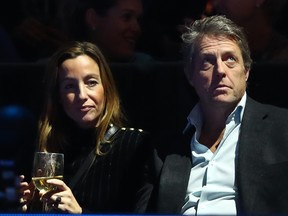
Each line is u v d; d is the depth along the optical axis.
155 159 9.73
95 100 9.79
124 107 11.34
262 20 11.14
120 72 11.41
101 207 9.57
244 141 9.02
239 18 11.13
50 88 9.94
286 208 8.73
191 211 9.04
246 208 8.73
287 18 11.25
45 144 9.92
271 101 10.85
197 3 11.60
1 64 11.71
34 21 12.20
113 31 11.68
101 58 9.91
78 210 8.98
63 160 9.21
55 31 12.09
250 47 11.19
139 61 11.62
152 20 11.78
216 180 9.04
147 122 11.29
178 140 9.62
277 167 8.85
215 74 9.23
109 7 11.62
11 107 11.63
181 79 11.25
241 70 9.30
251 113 9.20
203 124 9.52
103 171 9.67
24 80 11.69
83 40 11.87
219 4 11.29
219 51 9.26
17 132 11.45
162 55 11.83
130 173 9.68
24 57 12.20
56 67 9.88
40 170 9.09
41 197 9.07
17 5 12.25
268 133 9.03
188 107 11.20
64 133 9.95
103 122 9.84
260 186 8.81
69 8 11.86
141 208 9.45
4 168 11.24
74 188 9.63
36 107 11.62
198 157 9.26
